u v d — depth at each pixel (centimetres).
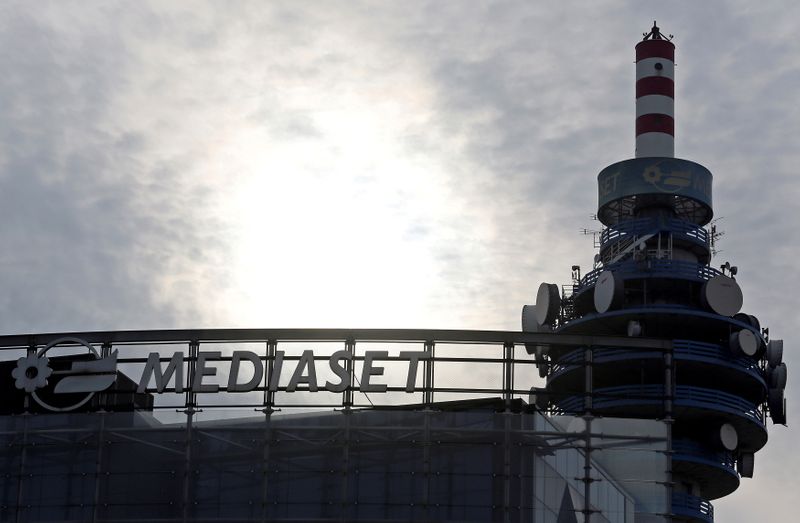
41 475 8612
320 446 8438
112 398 8869
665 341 8625
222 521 8375
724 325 11381
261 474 8425
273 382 8531
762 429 11438
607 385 11369
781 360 11500
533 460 8338
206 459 8500
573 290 11781
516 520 8238
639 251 11500
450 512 8262
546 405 11156
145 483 8506
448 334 8569
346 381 8494
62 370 8944
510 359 8506
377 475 8362
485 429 8388
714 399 11100
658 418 8525
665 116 12331
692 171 12044
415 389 8450
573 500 8281
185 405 8594
